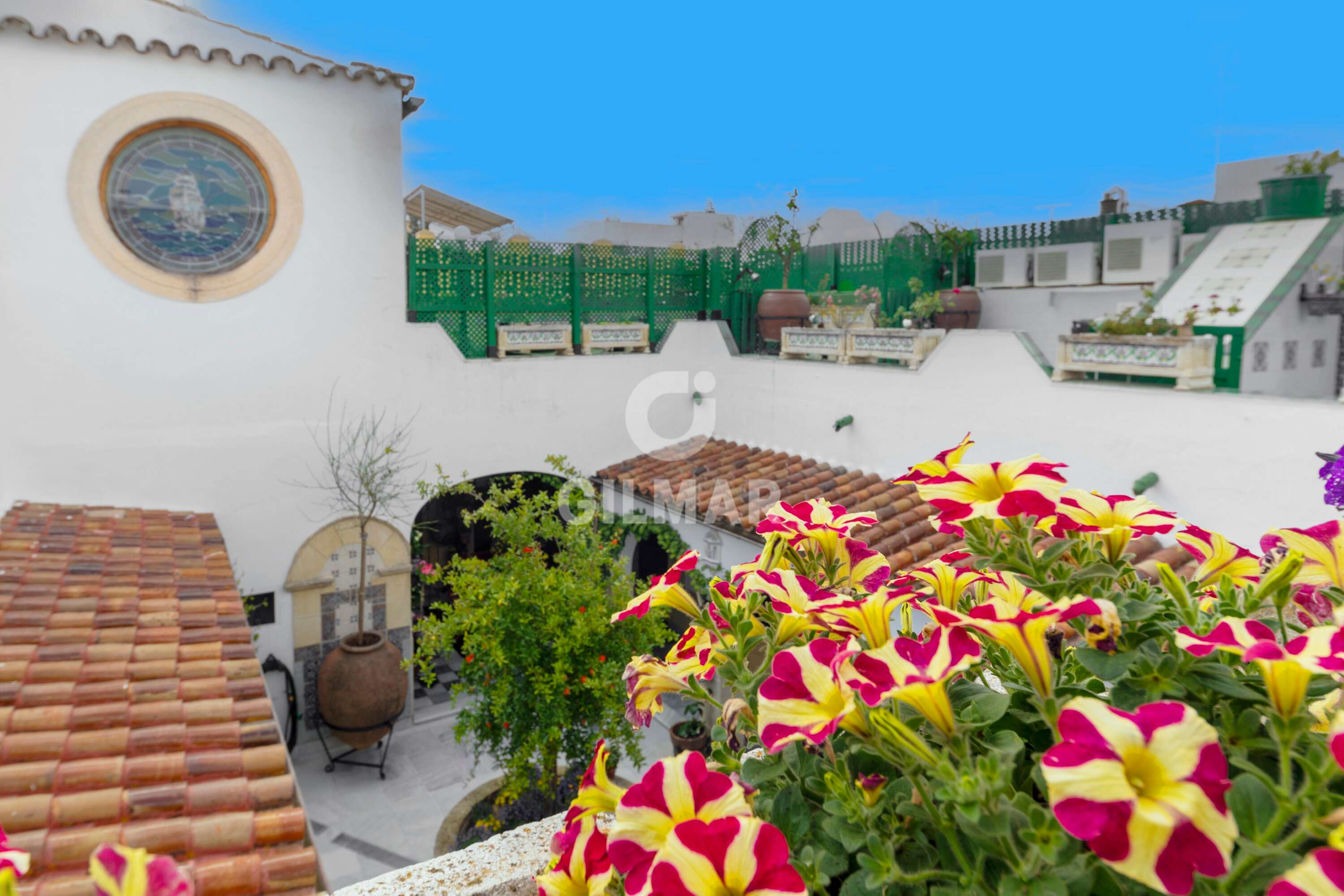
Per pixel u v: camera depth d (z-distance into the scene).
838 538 1.27
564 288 11.16
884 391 9.48
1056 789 0.64
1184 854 0.61
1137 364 7.11
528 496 11.47
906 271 11.62
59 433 8.16
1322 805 0.68
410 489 10.03
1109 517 0.95
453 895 1.64
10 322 7.89
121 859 0.77
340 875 7.70
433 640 7.11
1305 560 0.97
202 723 4.64
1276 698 0.73
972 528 1.01
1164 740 0.65
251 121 8.69
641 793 0.88
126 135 8.17
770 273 12.03
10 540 7.00
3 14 7.60
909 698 0.79
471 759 9.57
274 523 9.25
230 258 8.78
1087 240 10.06
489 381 10.48
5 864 0.82
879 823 0.90
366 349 9.62
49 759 4.16
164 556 7.14
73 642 5.41
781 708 0.89
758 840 0.77
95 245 8.14
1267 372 7.06
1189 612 0.90
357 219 9.41
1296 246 7.45
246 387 8.98
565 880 1.02
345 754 9.50
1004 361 8.12
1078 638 1.02
